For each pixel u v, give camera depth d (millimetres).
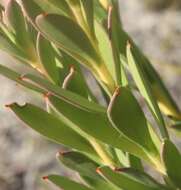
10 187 1771
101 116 252
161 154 249
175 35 1965
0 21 274
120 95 239
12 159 1841
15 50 276
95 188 281
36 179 1747
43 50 273
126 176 255
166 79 1716
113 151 290
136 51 314
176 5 2092
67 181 278
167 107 320
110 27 248
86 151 280
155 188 257
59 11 252
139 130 251
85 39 248
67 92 240
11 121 1923
